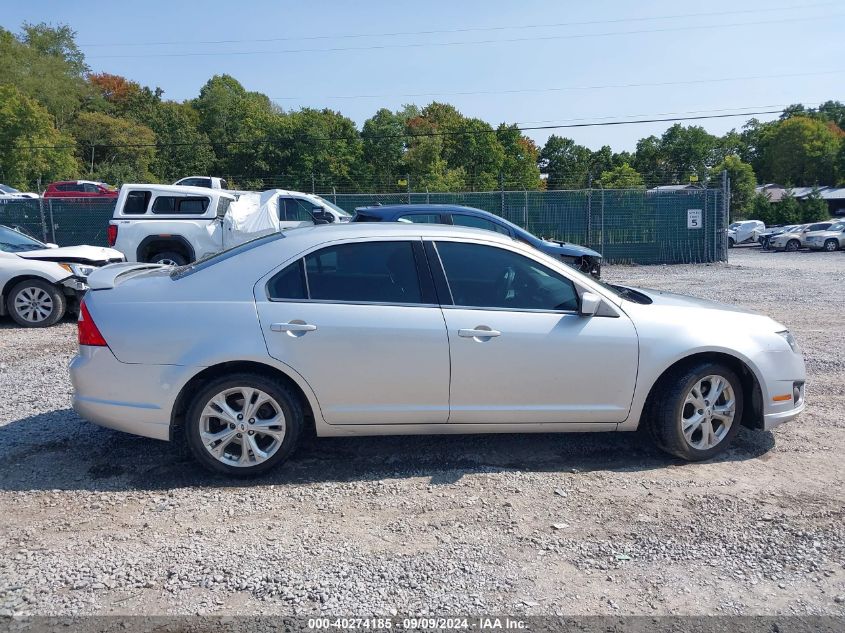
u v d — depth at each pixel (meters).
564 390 4.70
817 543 3.79
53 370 7.48
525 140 84.06
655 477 4.66
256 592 3.29
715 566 3.57
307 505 4.22
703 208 22.39
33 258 10.10
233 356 4.40
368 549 3.70
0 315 10.15
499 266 4.80
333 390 4.52
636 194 22.20
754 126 94.19
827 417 5.91
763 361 4.90
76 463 4.83
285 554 3.64
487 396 4.65
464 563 3.57
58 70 66.94
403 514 4.11
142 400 4.46
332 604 3.19
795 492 4.42
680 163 75.69
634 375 4.73
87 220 20.70
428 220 11.80
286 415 4.52
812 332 9.73
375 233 4.75
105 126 62.47
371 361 4.52
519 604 3.22
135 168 60.56
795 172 84.75
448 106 83.69
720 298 13.30
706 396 4.88
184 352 4.43
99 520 4.00
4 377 7.16
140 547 3.70
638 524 4.00
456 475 4.68
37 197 21.00
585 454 5.08
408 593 3.29
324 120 61.84
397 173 60.81
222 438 4.49
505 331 4.61
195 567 3.50
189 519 4.02
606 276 18.23
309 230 4.86
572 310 4.78
